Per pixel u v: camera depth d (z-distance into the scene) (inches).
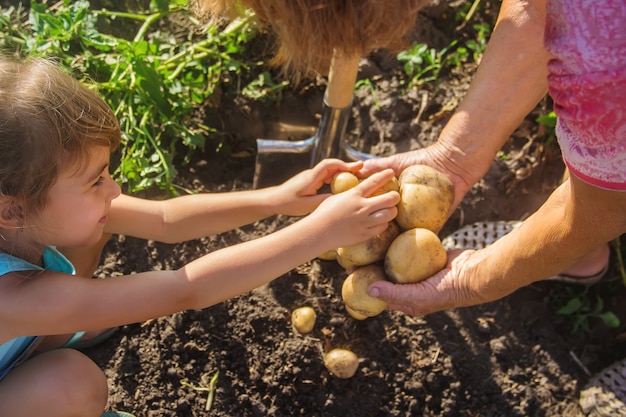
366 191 67.4
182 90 93.7
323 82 103.7
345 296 72.4
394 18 53.7
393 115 100.4
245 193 77.4
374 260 71.4
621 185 46.9
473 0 109.8
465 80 104.6
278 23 56.2
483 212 94.1
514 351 84.8
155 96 92.0
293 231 65.5
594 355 85.0
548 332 85.9
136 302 62.3
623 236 93.3
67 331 61.7
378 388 81.3
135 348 82.6
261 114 101.7
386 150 98.6
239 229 91.9
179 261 88.4
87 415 67.3
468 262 68.7
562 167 97.3
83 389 66.0
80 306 60.6
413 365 82.6
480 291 67.7
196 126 98.7
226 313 84.1
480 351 84.3
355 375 81.4
